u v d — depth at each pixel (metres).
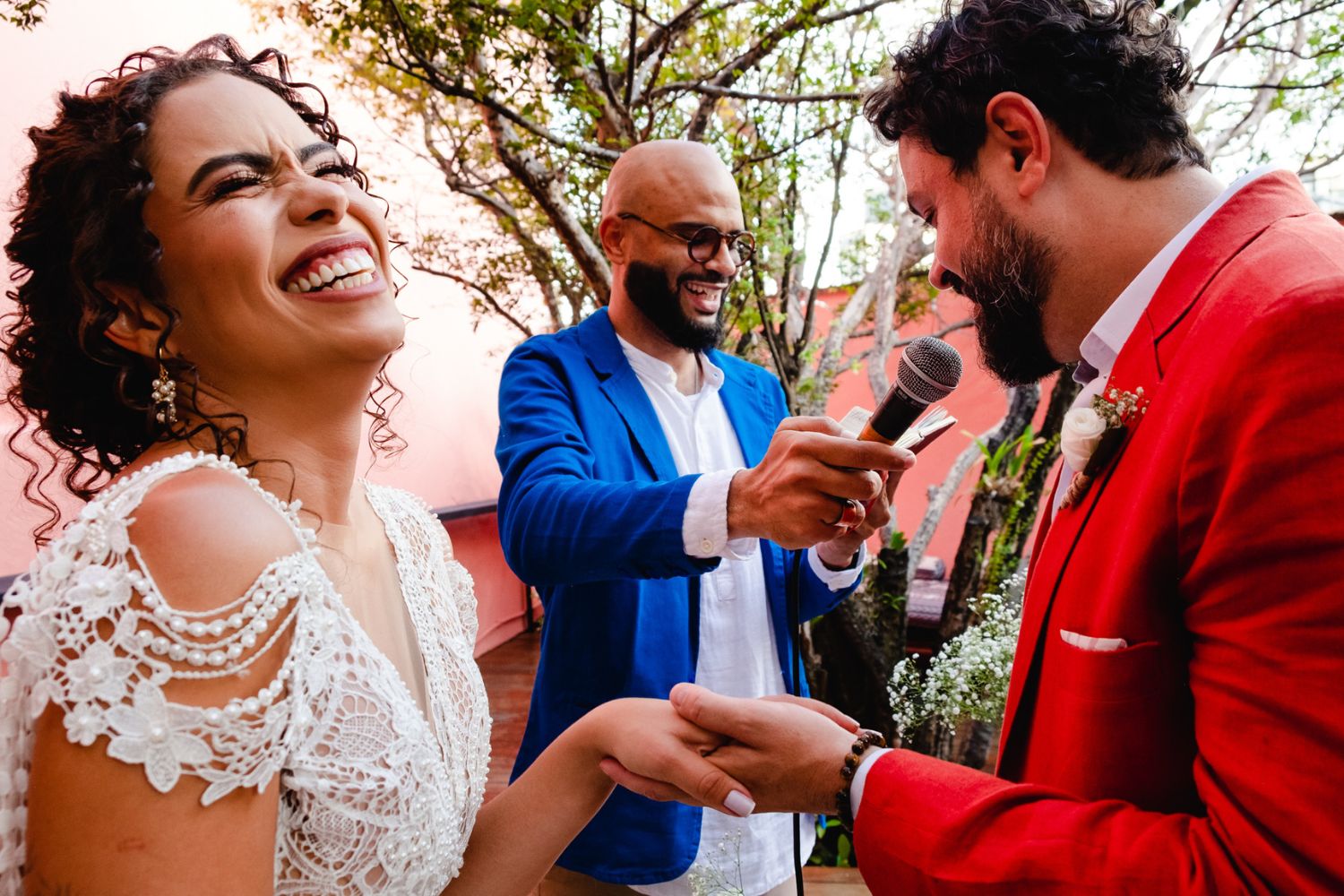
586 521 1.28
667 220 1.71
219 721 0.63
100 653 0.60
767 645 1.73
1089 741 0.80
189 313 0.78
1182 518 0.71
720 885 1.44
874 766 0.88
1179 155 0.90
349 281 0.81
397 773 0.76
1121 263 0.90
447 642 0.99
